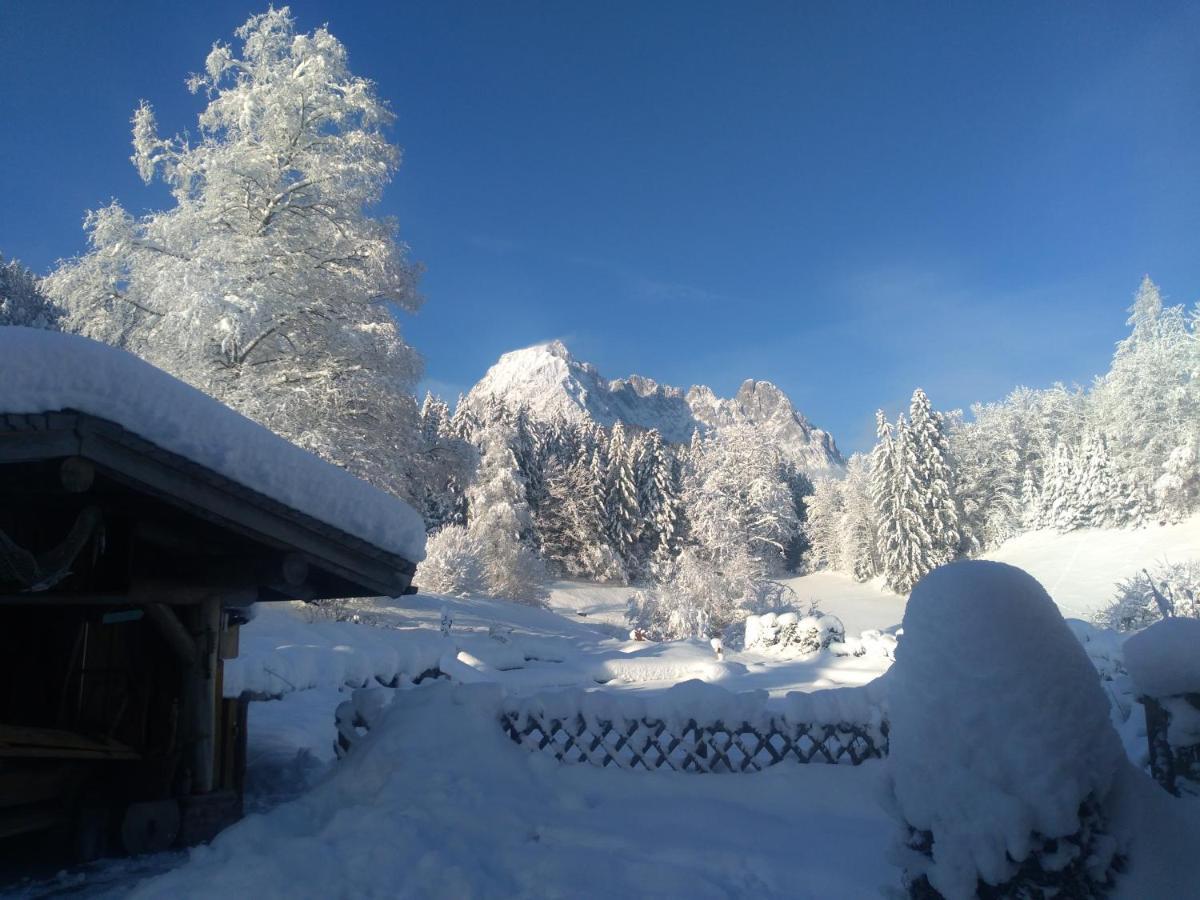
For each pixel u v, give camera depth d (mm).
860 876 4469
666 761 6332
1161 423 57844
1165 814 3449
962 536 66750
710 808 5535
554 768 6117
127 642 6766
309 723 11031
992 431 74000
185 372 22969
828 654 23844
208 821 6145
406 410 26172
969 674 3355
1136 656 4367
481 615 39219
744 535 53125
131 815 5875
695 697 6305
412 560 6230
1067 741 3258
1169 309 58125
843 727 6145
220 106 24781
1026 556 59094
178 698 6543
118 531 5707
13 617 6945
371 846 4645
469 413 79875
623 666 24125
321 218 25547
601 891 4324
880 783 3639
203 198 24484
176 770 6289
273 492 5602
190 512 5484
